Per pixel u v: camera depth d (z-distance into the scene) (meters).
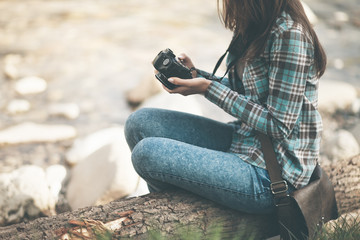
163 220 1.84
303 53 1.75
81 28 7.83
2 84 5.38
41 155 3.88
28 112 4.74
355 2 10.66
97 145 3.77
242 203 1.89
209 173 1.86
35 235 1.73
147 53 6.67
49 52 6.54
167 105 4.01
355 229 2.03
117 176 3.03
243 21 1.86
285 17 1.79
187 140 2.18
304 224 1.84
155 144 1.92
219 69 5.85
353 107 4.71
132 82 5.61
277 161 1.86
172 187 2.06
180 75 1.95
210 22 8.59
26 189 2.89
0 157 3.82
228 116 4.68
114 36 7.44
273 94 1.80
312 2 10.38
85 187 3.11
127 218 1.83
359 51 7.06
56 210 3.03
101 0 10.05
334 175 2.37
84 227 1.76
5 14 8.55
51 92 5.25
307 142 1.89
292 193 1.84
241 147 2.00
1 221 2.75
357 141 4.10
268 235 2.04
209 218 1.90
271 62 1.80
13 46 6.72
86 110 4.86
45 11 8.88
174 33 7.73
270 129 1.81
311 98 1.89
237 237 1.93
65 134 4.24
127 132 2.20
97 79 5.67
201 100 5.00
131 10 9.27
